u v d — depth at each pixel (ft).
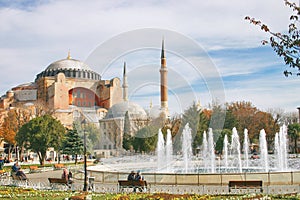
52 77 336.08
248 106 210.59
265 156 96.89
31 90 341.82
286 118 240.73
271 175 52.31
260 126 204.03
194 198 42.65
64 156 195.31
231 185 48.73
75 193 50.24
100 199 43.62
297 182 52.54
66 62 356.18
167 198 42.47
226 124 190.19
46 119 138.00
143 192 49.80
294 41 33.40
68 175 64.18
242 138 199.52
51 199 44.52
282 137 115.14
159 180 54.13
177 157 90.02
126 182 52.54
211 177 52.21
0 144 224.12
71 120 288.30
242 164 104.06
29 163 163.32
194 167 90.33
